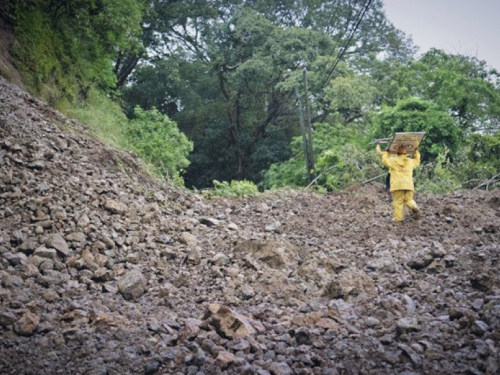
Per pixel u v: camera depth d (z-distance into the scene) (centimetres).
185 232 816
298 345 446
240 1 3959
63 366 411
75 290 570
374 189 1391
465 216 1077
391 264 704
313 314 505
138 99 3691
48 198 772
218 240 823
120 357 422
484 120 2650
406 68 3072
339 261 712
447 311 515
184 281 637
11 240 654
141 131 1970
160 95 3697
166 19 3556
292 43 3247
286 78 3294
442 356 402
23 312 481
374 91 2973
